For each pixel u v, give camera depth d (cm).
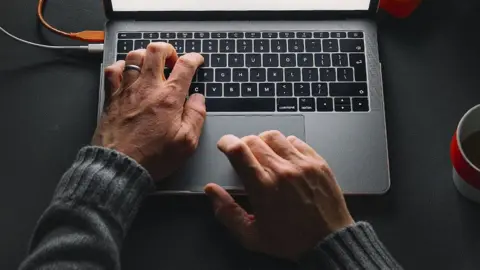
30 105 76
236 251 69
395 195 72
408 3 79
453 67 79
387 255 62
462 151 66
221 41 77
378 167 71
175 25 78
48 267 54
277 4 78
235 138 66
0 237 69
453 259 69
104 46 77
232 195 70
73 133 75
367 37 78
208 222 70
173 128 68
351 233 62
